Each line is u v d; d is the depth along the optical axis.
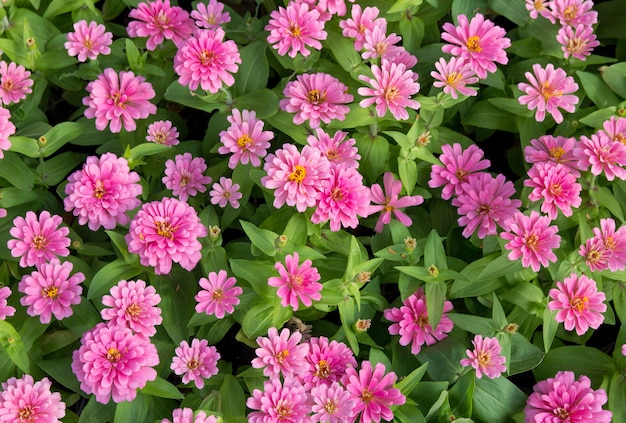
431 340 0.72
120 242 0.70
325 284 0.71
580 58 0.80
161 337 0.73
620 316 0.75
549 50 0.82
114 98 0.74
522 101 0.76
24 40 0.78
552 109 0.76
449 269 0.73
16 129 0.79
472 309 0.75
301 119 0.73
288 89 0.75
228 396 0.70
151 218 0.68
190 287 0.73
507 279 0.73
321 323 0.75
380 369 0.69
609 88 0.81
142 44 0.82
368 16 0.77
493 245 0.74
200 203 0.77
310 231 0.72
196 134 0.85
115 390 0.66
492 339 0.70
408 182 0.75
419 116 0.78
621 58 0.87
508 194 0.73
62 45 0.81
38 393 0.67
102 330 0.66
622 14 0.87
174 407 0.72
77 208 0.70
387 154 0.77
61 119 0.86
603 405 0.72
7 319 0.72
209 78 0.73
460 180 0.76
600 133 0.74
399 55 0.78
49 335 0.71
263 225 0.74
